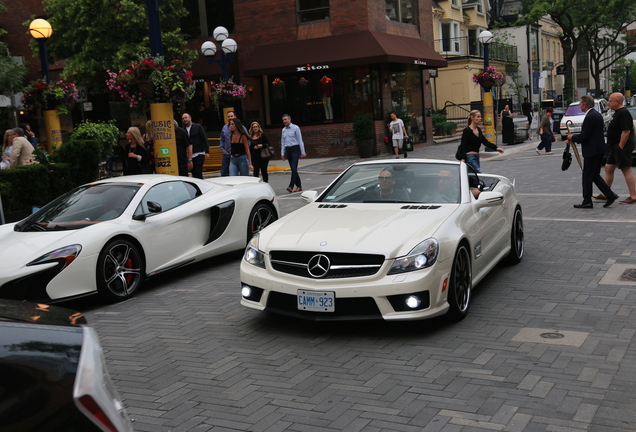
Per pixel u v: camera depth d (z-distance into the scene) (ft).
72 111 92.02
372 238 16.58
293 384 13.70
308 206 20.42
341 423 11.65
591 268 22.25
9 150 44.19
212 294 22.21
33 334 6.95
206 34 90.99
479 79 79.61
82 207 23.40
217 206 26.07
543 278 21.39
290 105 87.45
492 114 79.61
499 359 14.40
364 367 14.46
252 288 17.62
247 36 88.12
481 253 19.33
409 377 13.67
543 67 179.22
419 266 15.84
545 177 48.37
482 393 12.61
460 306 17.47
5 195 34.96
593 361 13.98
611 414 11.40
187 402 13.04
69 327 7.32
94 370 6.61
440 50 132.67
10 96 59.67
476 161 35.27
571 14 148.66
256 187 28.53
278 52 85.25
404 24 92.27
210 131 92.17
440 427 11.26
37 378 6.23
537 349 14.92
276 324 18.21
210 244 25.76
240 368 14.87
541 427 11.05
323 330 17.39
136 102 37.76
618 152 33.71
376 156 82.99
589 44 168.04
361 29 81.87
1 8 69.72
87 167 41.88
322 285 16.20
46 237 21.21
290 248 16.83
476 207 19.44
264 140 48.14
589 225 29.50
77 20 78.07
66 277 20.29
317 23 84.17
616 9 144.77
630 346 14.82
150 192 24.31
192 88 37.47
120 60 76.33
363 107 84.17
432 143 100.63
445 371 13.89
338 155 85.71
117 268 21.93
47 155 39.40
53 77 90.68
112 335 18.16
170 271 26.55
